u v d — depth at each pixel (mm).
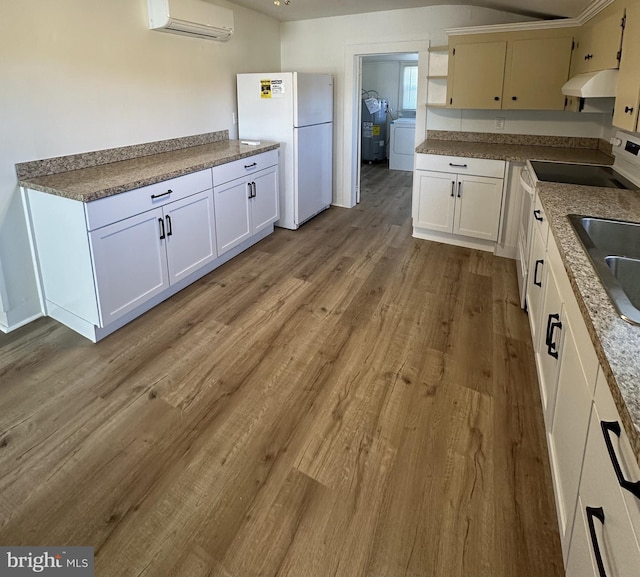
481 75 4039
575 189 2553
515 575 1423
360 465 1837
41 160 2811
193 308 3119
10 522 1594
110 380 2359
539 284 2387
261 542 1528
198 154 3701
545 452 1893
